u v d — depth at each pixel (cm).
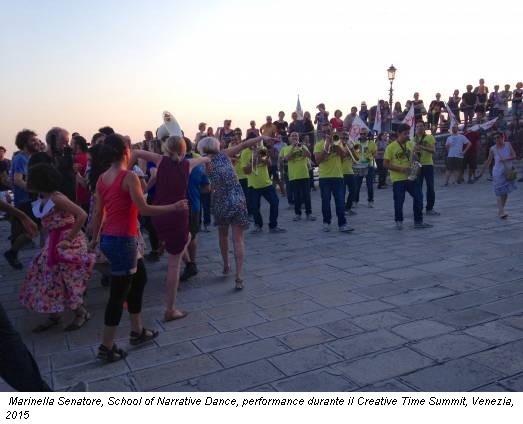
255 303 479
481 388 296
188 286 554
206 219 941
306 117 1667
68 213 420
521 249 638
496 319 402
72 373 345
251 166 857
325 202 848
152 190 616
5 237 1000
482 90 1938
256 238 835
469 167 1533
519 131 1794
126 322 448
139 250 432
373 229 855
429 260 609
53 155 569
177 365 348
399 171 815
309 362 341
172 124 590
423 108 1984
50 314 439
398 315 423
